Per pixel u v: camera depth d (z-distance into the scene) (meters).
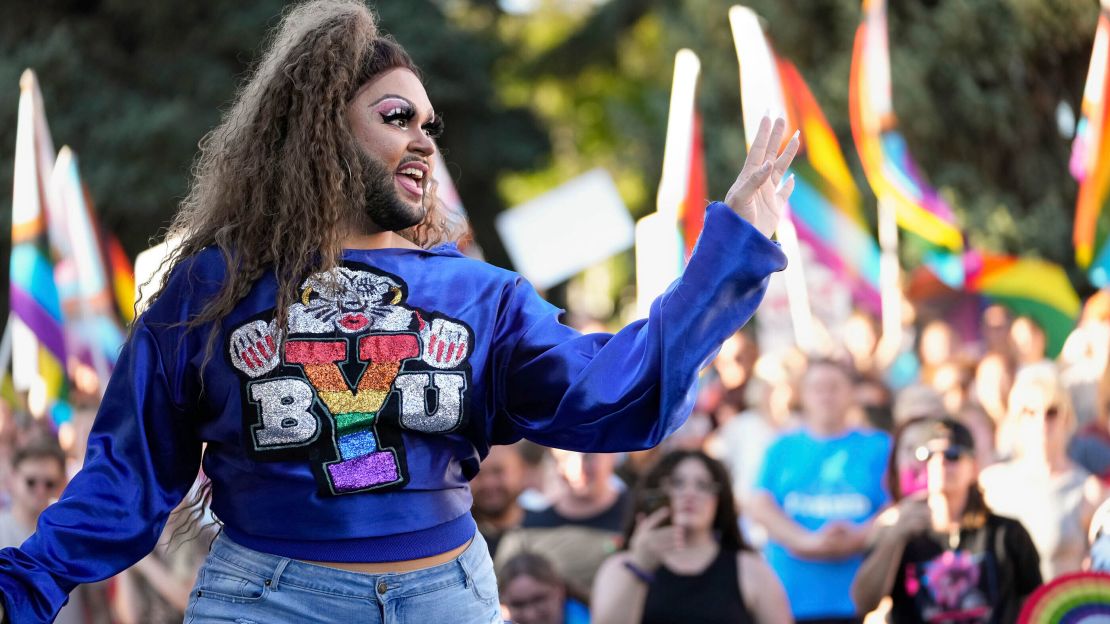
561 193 10.12
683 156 8.41
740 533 5.69
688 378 2.98
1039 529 6.06
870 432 7.03
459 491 3.17
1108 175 9.24
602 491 6.48
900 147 10.22
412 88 3.20
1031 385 6.18
